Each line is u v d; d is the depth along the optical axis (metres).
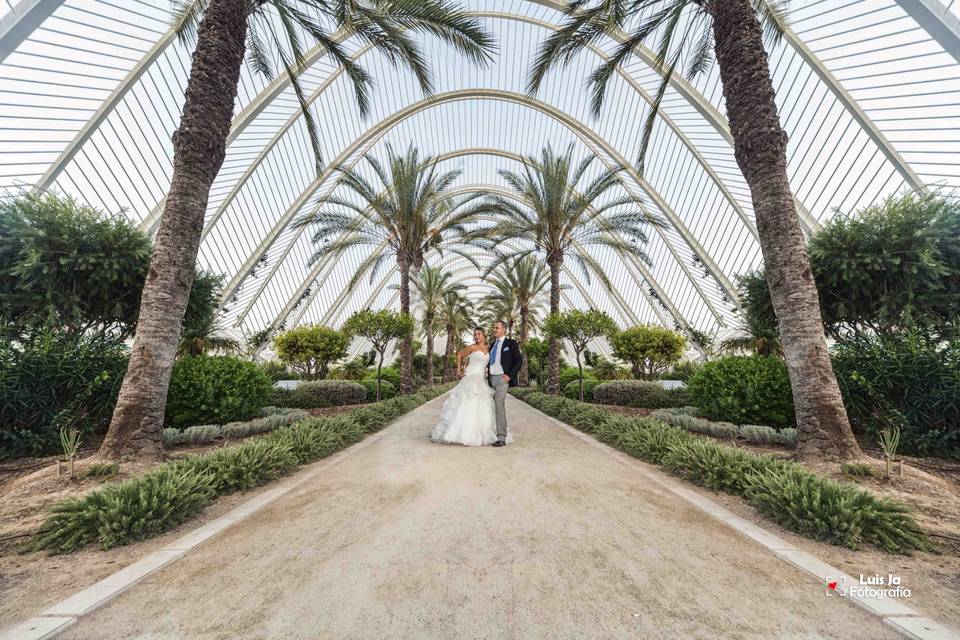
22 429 5.25
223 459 3.91
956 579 2.15
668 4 7.54
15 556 2.47
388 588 1.93
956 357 5.16
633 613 1.74
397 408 10.12
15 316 6.82
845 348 6.50
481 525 2.74
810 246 7.99
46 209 7.06
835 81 14.46
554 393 14.34
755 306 9.53
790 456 4.88
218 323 13.99
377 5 7.50
